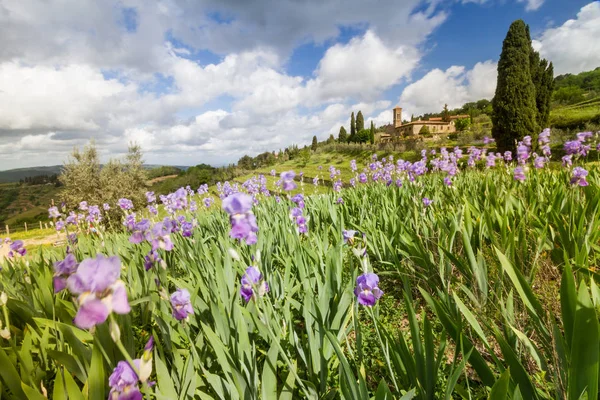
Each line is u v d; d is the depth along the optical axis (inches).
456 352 70.2
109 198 872.3
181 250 177.2
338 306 104.3
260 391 85.8
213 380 77.7
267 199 322.7
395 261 139.1
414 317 74.6
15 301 114.3
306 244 165.6
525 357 90.6
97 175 932.6
